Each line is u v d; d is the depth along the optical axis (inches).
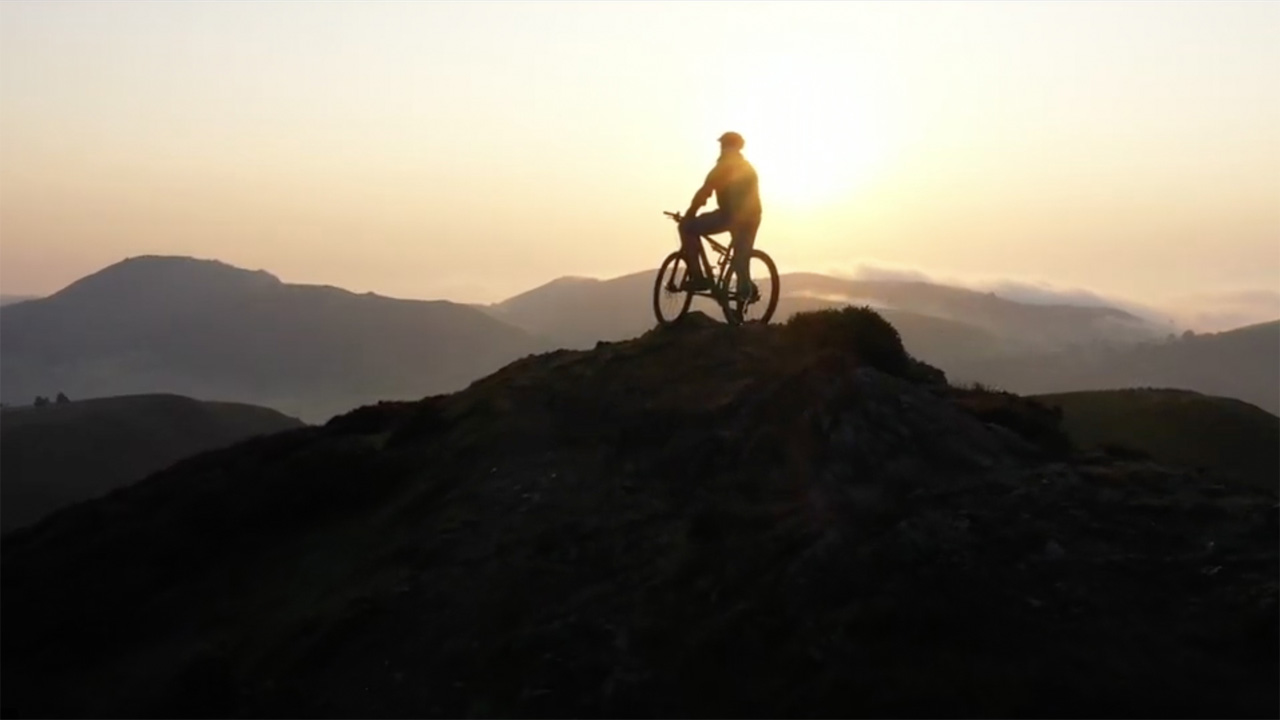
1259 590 436.8
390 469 729.0
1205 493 545.6
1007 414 672.4
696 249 756.6
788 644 436.8
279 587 624.7
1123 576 462.3
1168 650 413.4
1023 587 455.8
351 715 451.2
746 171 742.5
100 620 633.0
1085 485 549.6
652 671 437.4
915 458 596.1
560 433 690.8
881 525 510.3
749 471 594.9
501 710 431.2
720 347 741.3
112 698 542.6
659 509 573.6
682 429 647.8
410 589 539.5
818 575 471.5
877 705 395.2
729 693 420.2
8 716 545.3
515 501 608.7
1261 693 384.8
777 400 644.7
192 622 618.5
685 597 483.5
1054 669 402.3
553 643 461.1
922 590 453.4
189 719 478.3
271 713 461.1
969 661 414.3
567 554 542.3
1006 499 530.3
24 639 630.5
